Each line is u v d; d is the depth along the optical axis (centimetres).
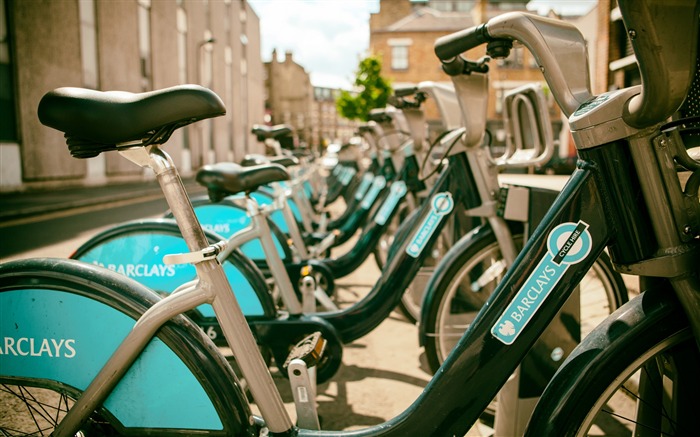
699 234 104
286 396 238
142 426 126
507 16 126
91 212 943
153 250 217
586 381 107
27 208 891
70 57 1295
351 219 450
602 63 567
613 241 111
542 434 108
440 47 145
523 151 192
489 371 118
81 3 1338
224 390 124
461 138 202
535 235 117
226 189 215
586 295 228
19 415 154
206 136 2414
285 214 338
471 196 209
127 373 125
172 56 1920
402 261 239
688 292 103
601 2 568
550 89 124
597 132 106
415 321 320
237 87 3022
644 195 105
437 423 121
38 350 127
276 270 227
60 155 1302
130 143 111
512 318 117
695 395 114
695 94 154
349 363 278
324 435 126
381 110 429
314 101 9550
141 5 1673
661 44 88
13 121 1152
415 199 402
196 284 120
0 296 127
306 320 224
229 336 120
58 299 125
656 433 128
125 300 123
